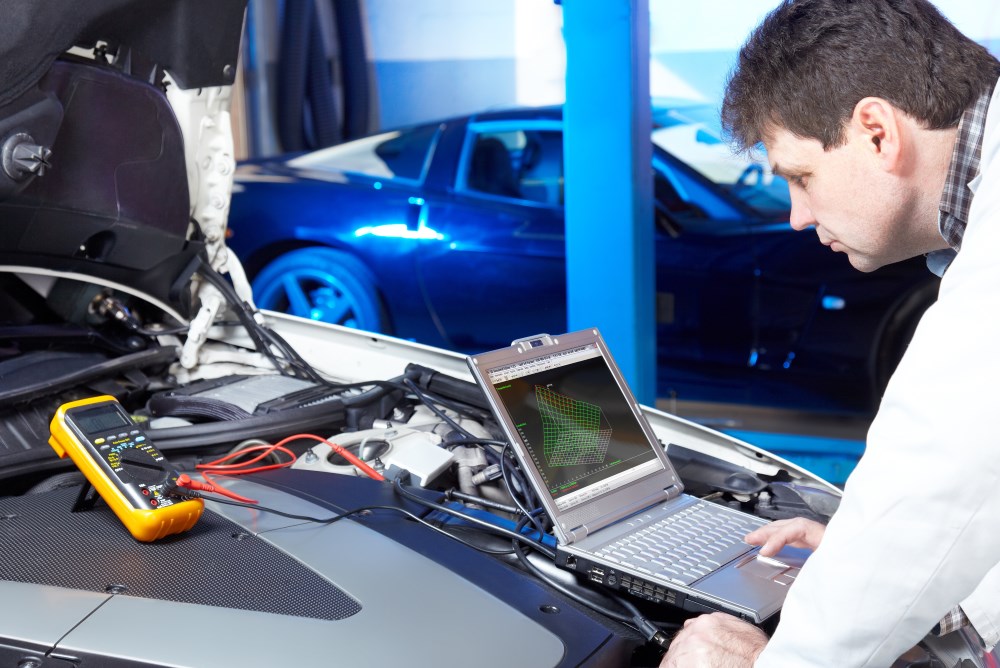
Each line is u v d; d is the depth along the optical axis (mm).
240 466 1337
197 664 847
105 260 1618
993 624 983
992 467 736
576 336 1387
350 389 1695
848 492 813
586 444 1279
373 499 1267
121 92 1533
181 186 1664
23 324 1682
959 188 901
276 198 4883
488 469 1437
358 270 4754
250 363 1837
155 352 1708
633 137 3219
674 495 1354
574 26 3219
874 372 3914
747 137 1007
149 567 1011
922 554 763
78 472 1330
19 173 1346
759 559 1161
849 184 942
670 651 966
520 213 4406
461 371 1756
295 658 863
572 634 979
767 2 4387
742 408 4160
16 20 1318
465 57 5215
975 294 759
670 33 4539
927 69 868
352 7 5379
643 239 3334
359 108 5488
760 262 4039
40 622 894
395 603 977
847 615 792
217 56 1720
